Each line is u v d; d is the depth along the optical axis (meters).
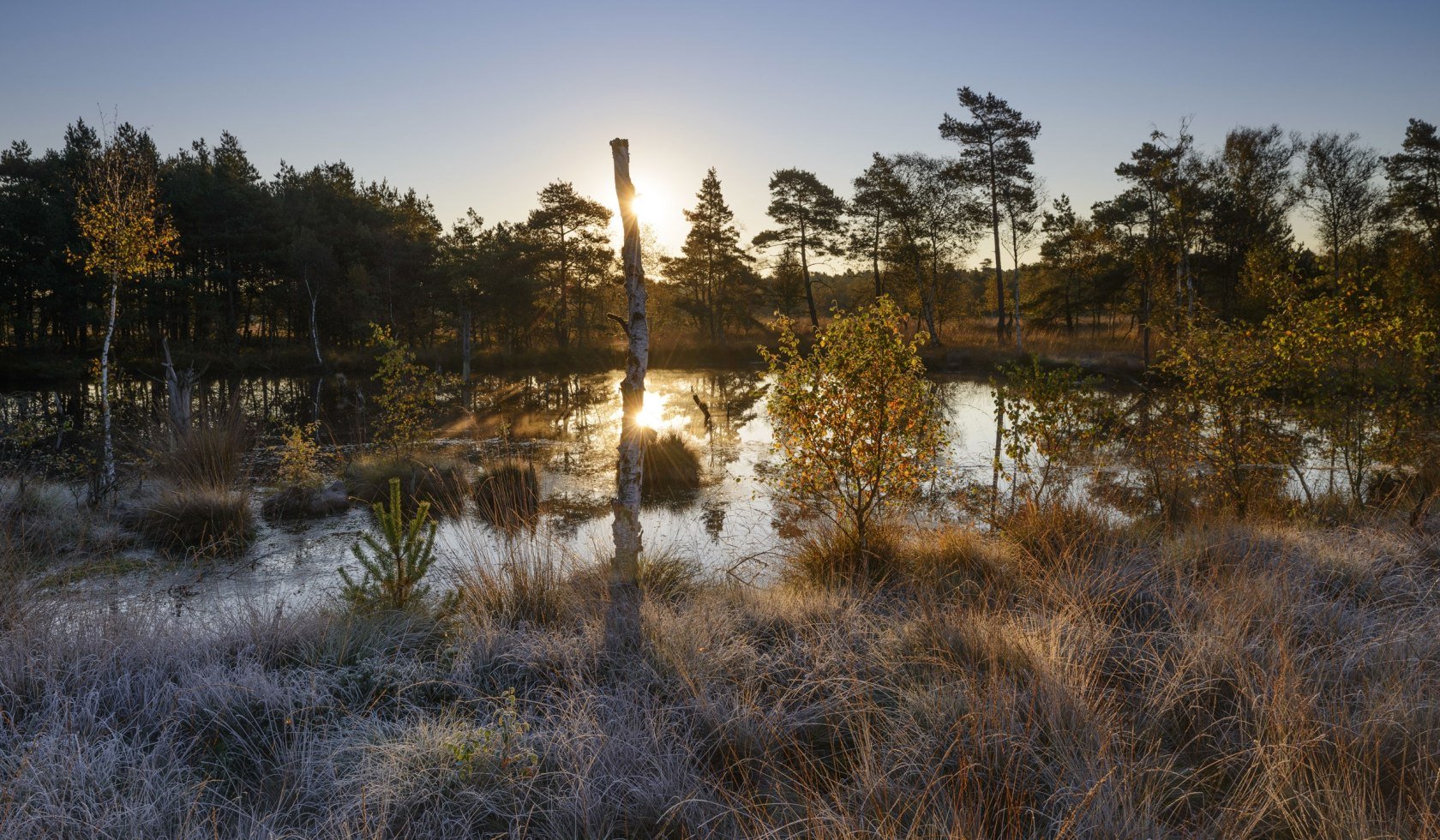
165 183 37.00
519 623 4.96
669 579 6.45
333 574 7.61
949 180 38.62
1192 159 28.30
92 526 8.65
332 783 3.08
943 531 7.06
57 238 34.28
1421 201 35.06
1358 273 8.20
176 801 2.98
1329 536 6.67
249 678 3.85
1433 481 8.49
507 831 2.86
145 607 5.55
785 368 7.14
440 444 16.19
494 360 38.91
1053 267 42.41
